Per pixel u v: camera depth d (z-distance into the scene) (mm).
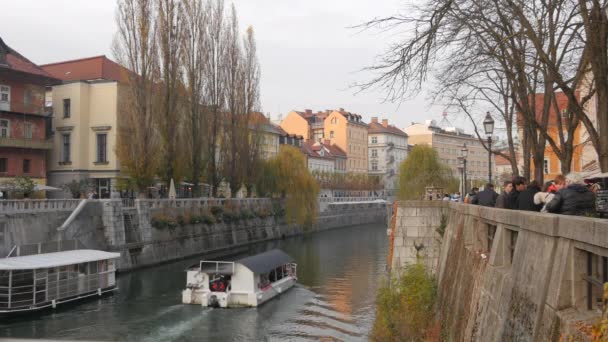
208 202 47125
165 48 40750
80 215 32906
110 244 34562
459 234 14289
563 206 7547
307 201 60938
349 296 29531
